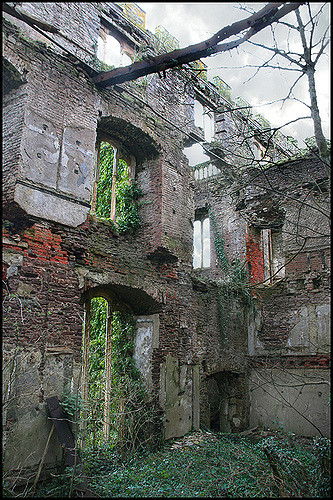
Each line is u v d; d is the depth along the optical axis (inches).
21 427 277.7
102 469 338.6
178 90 491.5
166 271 455.8
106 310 481.1
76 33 380.5
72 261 343.9
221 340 512.7
